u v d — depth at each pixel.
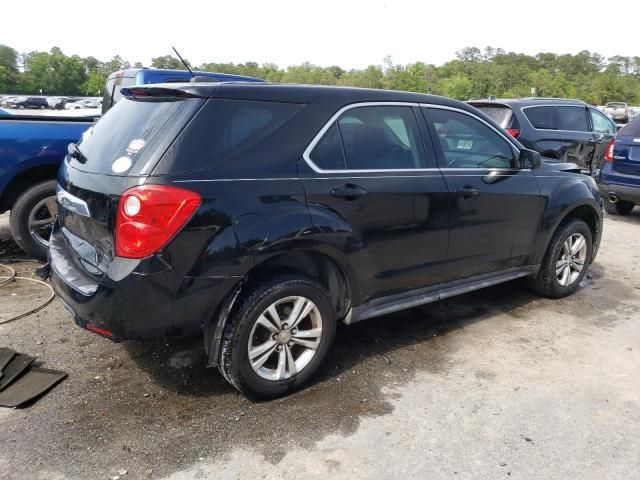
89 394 3.21
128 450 2.73
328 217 3.19
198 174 2.81
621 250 6.91
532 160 4.42
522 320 4.54
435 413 3.13
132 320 2.74
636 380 3.57
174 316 2.80
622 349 4.03
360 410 3.15
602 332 4.33
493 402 3.27
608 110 38.34
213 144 2.89
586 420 3.10
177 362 3.62
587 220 5.30
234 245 2.85
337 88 3.46
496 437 2.93
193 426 2.94
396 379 3.51
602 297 5.16
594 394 3.38
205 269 2.80
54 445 2.74
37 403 3.10
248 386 3.08
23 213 5.23
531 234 4.52
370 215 3.40
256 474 2.60
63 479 2.51
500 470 2.67
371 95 3.58
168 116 2.93
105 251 2.88
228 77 7.71
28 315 4.23
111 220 2.78
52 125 5.22
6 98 51.19
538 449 2.84
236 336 2.97
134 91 3.27
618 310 4.82
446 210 3.82
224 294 2.89
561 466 2.71
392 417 3.08
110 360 3.61
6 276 5.09
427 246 3.77
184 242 2.73
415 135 3.78
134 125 3.06
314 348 3.32
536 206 4.49
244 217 2.88
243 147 2.98
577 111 9.52
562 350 3.99
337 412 3.12
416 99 3.85
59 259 3.29
